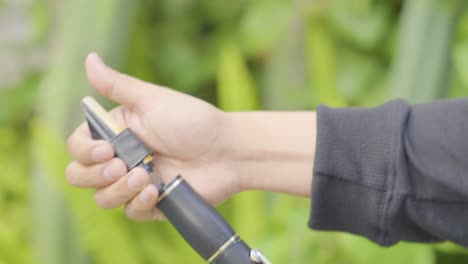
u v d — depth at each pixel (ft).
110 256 3.13
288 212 3.23
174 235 3.48
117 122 2.33
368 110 2.27
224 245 2.15
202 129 2.36
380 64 3.70
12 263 3.31
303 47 3.48
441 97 3.09
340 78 3.70
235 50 3.74
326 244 3.10
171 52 4.03
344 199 2.26
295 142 2.39
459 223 2.17
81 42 3.19
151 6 3.99
